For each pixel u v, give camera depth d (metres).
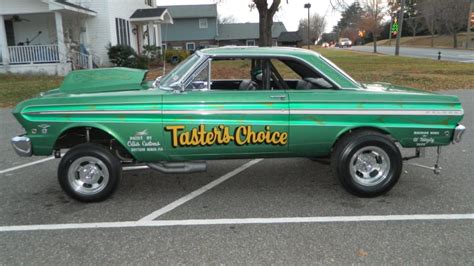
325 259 3.60
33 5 19.98
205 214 4.59
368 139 4.79
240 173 6.07
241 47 5.07
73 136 5.11
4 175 6.07
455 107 4.88
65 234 4.13
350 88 4.91
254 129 4.73
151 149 4.75
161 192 5.31
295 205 4.82
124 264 3.55
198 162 4.94
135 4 28.94
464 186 5.38
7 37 22.31
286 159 6.76
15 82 17.31
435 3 68.81
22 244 3.93
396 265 3.50
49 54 20.72
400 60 31.23
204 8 54.47
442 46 70.50
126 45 23.98
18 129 9.41
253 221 4.39
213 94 4.70
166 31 53.94
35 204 4.93
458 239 3.94
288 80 5.64
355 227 4.21
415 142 4.93
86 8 22.27
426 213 4.55
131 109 4.64
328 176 5.90
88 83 5.12
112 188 4.88
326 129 4.79
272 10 23.73
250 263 3.54
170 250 3.79
